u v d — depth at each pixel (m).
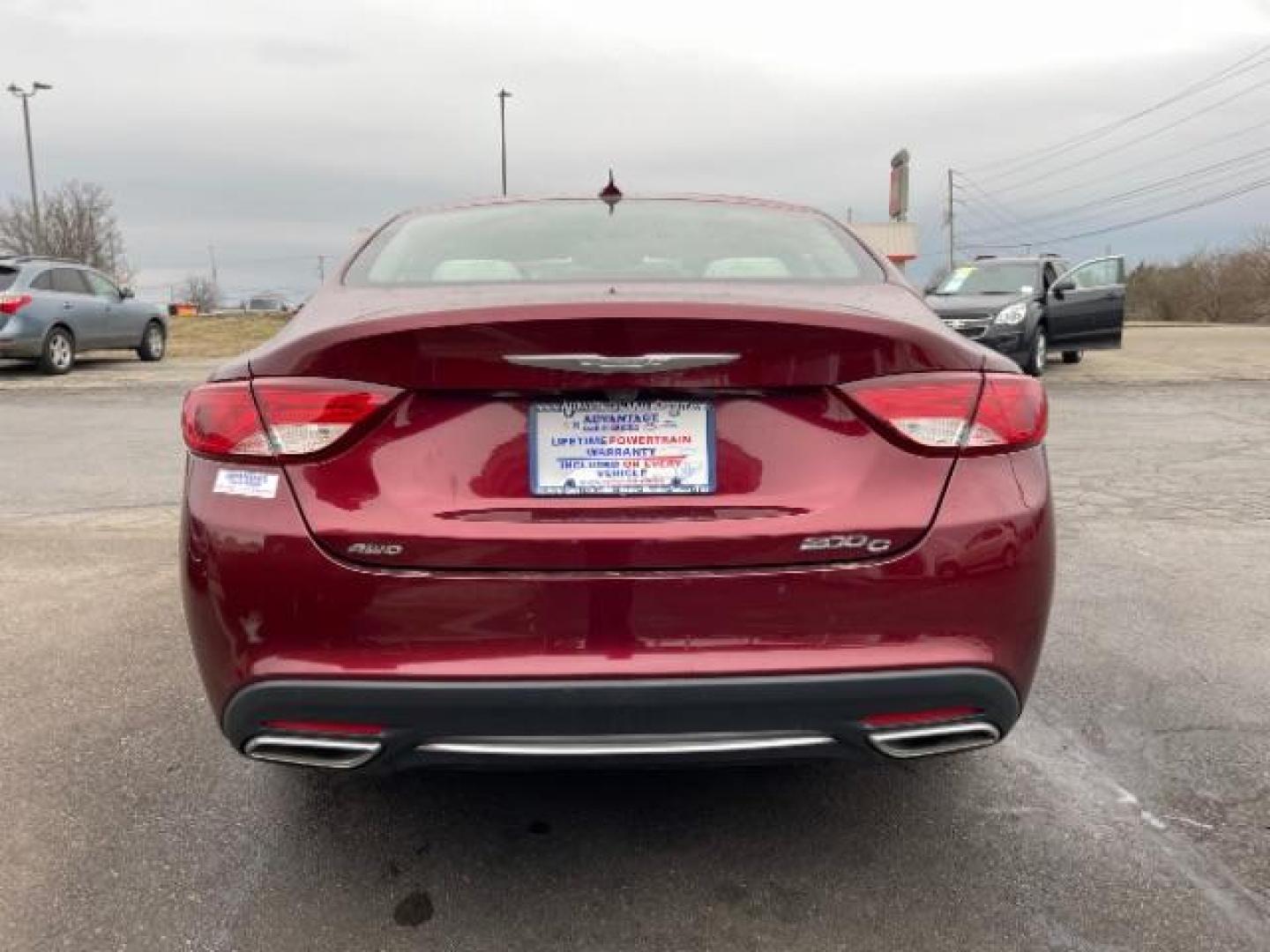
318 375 2.12
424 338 2.07
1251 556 5.16
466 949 2.18
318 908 2.32
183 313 44.62
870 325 2.12
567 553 2.06
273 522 2.10
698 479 2.12
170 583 4.75
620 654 2.07
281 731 2.14
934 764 2.99
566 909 2.32
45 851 2.54
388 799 2.80
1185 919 2.26
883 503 2.12
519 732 2.07
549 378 2.07
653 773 2.95
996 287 14.28
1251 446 8.70
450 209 3.30
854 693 2.06
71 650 3.88
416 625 2.07
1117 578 4.79
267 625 2.11
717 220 3.15
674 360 2.07
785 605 2.09
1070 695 3.44
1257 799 2.77
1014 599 2.17
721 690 2.04
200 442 2.18
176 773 2.94
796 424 2.14
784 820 2.69
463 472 2.11
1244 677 3.59
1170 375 14.42
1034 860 2.49
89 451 8.53
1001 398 2.20
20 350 13.98
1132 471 7.59
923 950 2.17
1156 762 2.98
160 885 2.40
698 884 2.41
